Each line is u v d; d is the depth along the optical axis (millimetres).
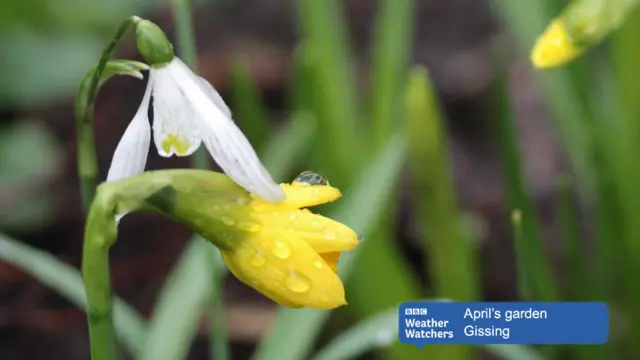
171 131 297
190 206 288
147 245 542
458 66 675
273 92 652
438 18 736
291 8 718
